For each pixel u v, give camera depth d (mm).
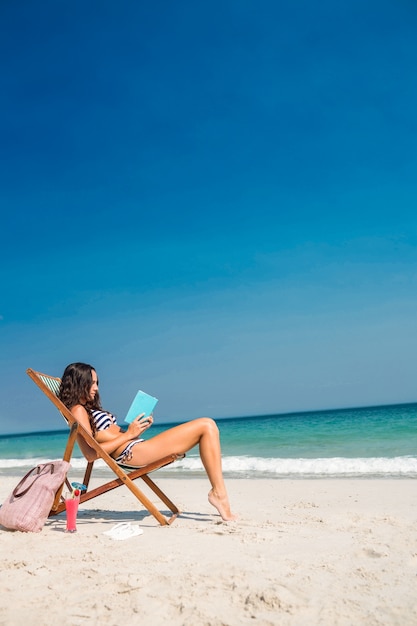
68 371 4652
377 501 6004
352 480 8188
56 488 4316
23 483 4379
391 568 3076
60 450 22844
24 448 25203
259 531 4055
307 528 4180
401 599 2629
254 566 3131
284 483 8164
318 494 6816
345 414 33875
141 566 3174
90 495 4395
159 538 3875
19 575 3092
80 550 3568
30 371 4387
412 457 11336
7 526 4184
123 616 2510
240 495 7059
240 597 2676
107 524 4531
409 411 30656
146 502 4348
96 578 2992
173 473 10555
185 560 3281
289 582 2859
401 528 4090
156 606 2598
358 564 3166
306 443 17609
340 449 15492
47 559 3371
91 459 4613
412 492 6535
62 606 2641
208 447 4539
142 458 4523
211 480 4578
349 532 3996
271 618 2443
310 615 2471
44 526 4422
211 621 2416
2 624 2467
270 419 41625
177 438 4492
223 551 3465
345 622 2396
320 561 3229
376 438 17234
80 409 4527
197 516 4977
